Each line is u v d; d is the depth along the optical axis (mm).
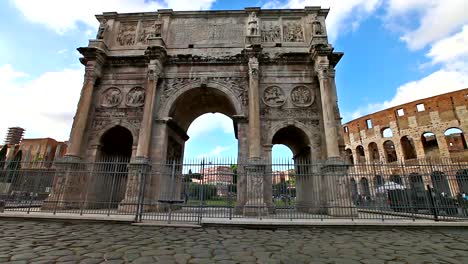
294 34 25500
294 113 22281
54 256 6918
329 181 18641
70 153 20625
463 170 16891
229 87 23312
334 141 19531
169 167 23359
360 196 21672
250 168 18781
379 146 51906
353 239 10414
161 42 23766
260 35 24625
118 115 23203
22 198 19547
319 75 21688
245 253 7809
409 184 18406
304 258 7324
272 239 10273
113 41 26188
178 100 23703
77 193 20406
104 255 7164
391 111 50875
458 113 42156
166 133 22562
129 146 27000
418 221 14547
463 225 13133
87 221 14016
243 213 17672
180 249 8156
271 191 19688
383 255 7738
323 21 25766
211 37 25625
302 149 23516
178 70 24094
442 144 42750
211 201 18547
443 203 17000
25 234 10109
